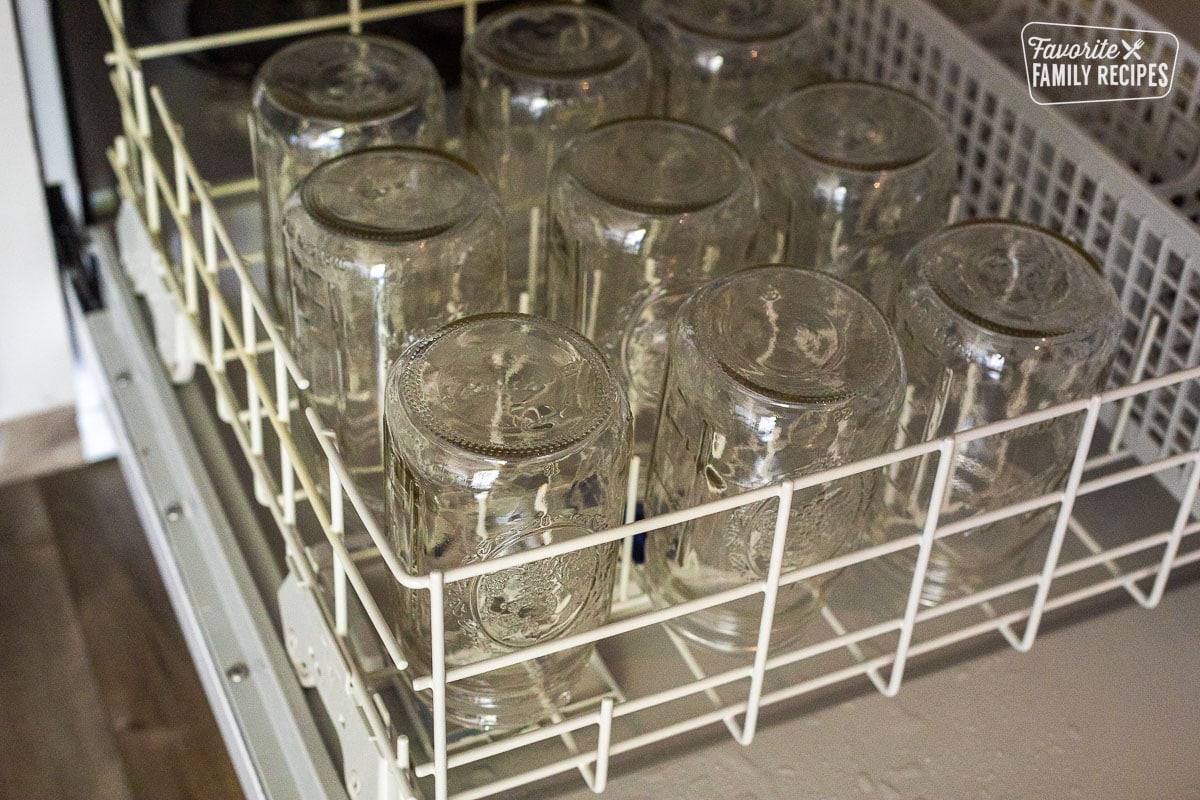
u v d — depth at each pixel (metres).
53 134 0.81
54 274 0.88
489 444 0.43
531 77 0.63
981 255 0.53
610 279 0.56
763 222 0.62
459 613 0.48
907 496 0.57
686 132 0.58
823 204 0.58
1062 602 0.55
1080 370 0.51
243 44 0.82
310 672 0.52
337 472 0.42
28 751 0.85
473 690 0.50
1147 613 0.58
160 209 0.74
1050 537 0.61
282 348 0.47
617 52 0.65
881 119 0.60
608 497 0.47
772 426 0.46
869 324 0.48
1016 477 0.55
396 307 0.53
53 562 0.95
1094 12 0.67
